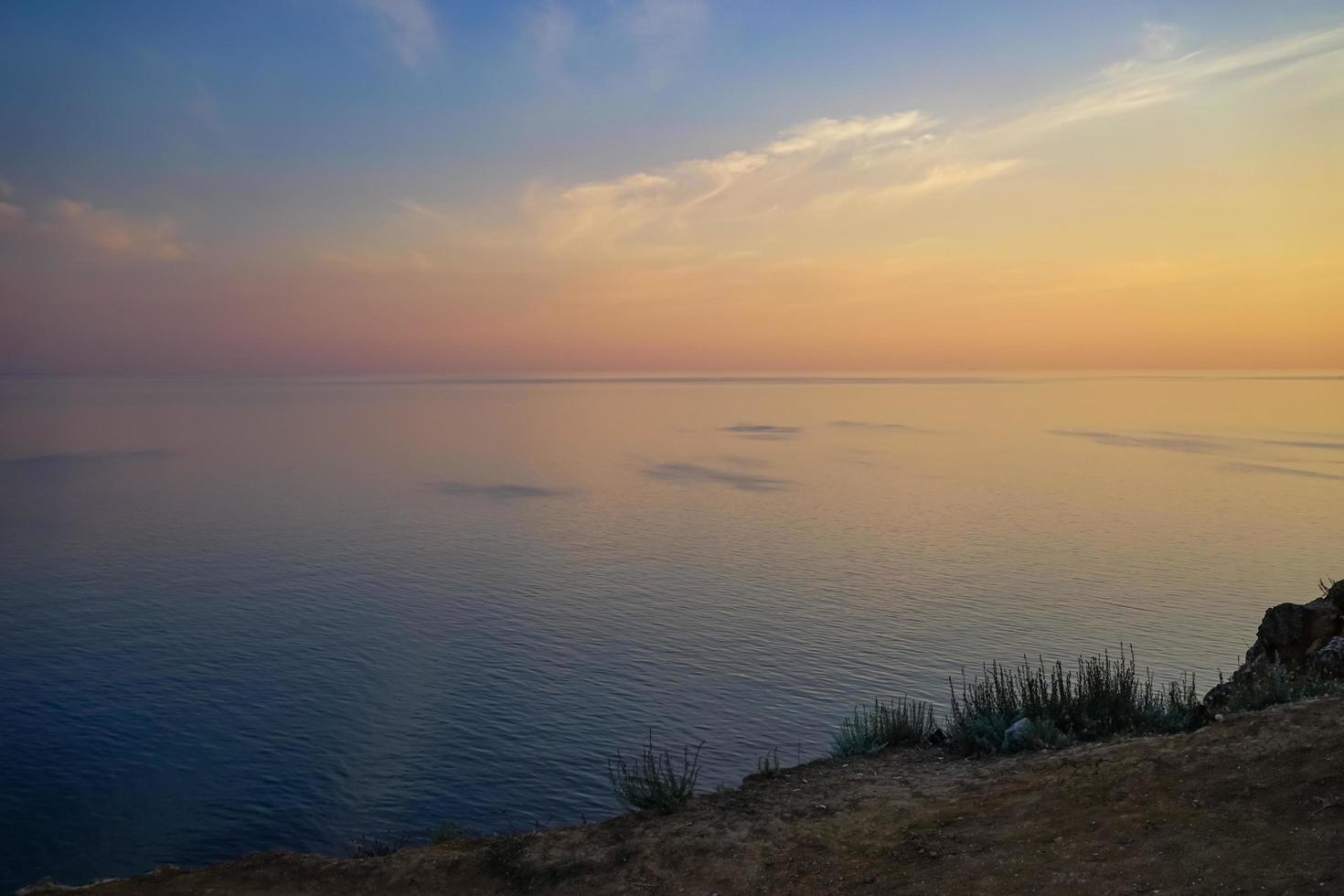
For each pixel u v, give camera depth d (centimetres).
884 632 5228
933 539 8531
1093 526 9019
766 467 15138
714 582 6762
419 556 7819
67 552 7725
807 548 8175
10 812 3059
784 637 5169
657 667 4659
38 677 4481
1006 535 8650
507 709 4038
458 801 3112
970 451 17638
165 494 11506
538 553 7988
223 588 6506
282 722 3903
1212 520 9119
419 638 5228
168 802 3142
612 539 8656
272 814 3044
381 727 3834
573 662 4750
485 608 5981
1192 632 5009
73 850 2805
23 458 15862
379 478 13625
